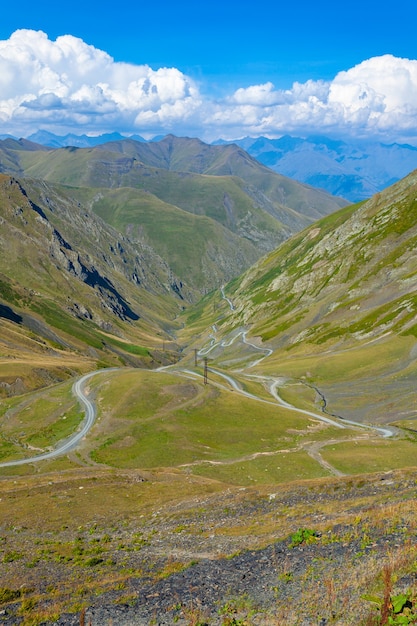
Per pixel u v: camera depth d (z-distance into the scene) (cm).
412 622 1488
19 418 11112
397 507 3083
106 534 4081
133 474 6700
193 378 13150
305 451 8856
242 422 10306
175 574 2589
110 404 10925
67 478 6606
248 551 2811
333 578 2064
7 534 4291
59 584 2800
